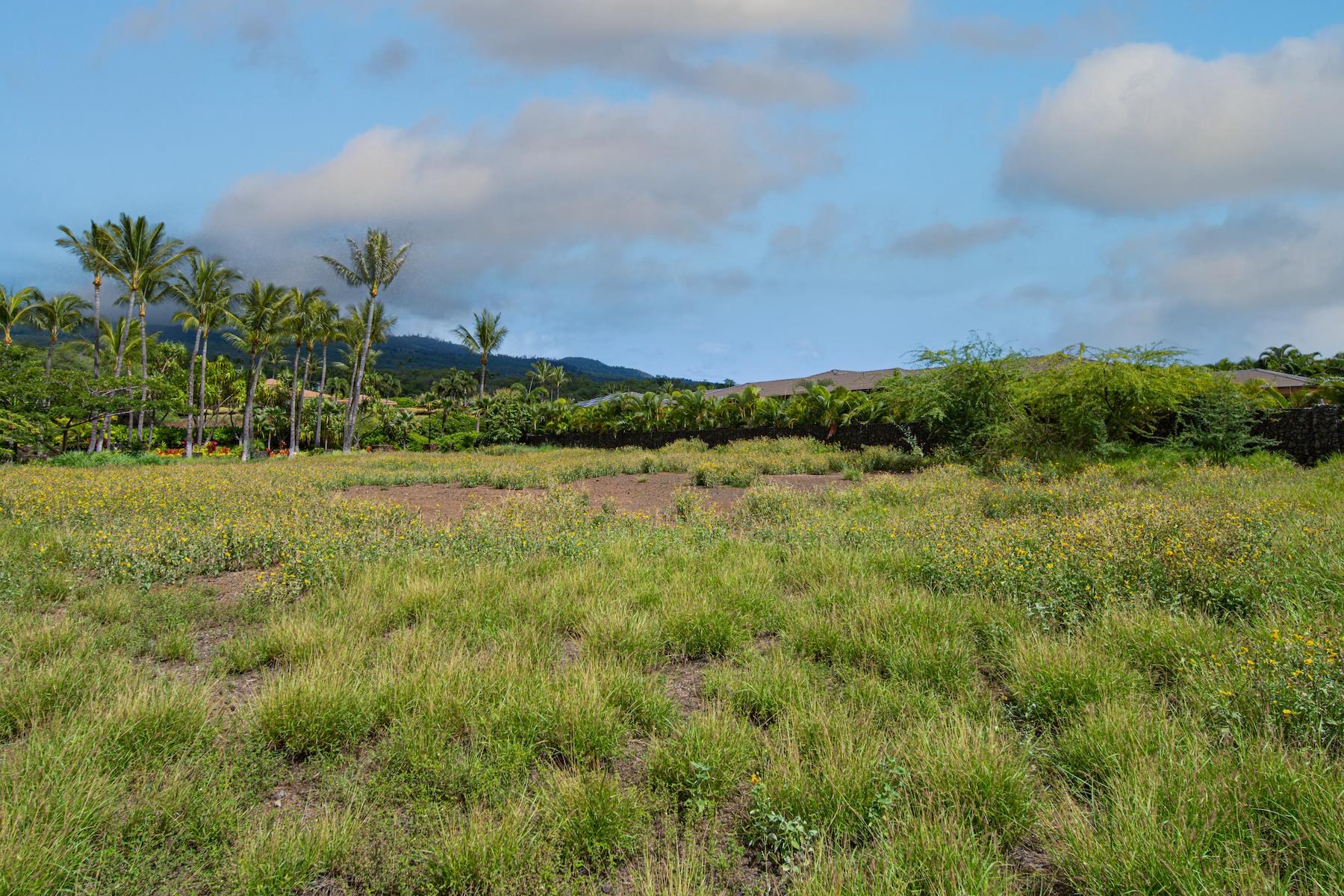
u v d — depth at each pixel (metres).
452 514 11.68
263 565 7.28
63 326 43.59
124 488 12.94
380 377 92.25
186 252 41.66
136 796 2.83
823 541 7.74
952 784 2.78
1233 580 4.96
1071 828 2.49
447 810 2.79
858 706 3.62
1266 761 2.74
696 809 2.79
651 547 7.80
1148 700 3.53
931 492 11.88
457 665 4.01
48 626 4.69
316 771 3.14
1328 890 2.17
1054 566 5.39
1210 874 2.19
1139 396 15.70
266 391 63.62
